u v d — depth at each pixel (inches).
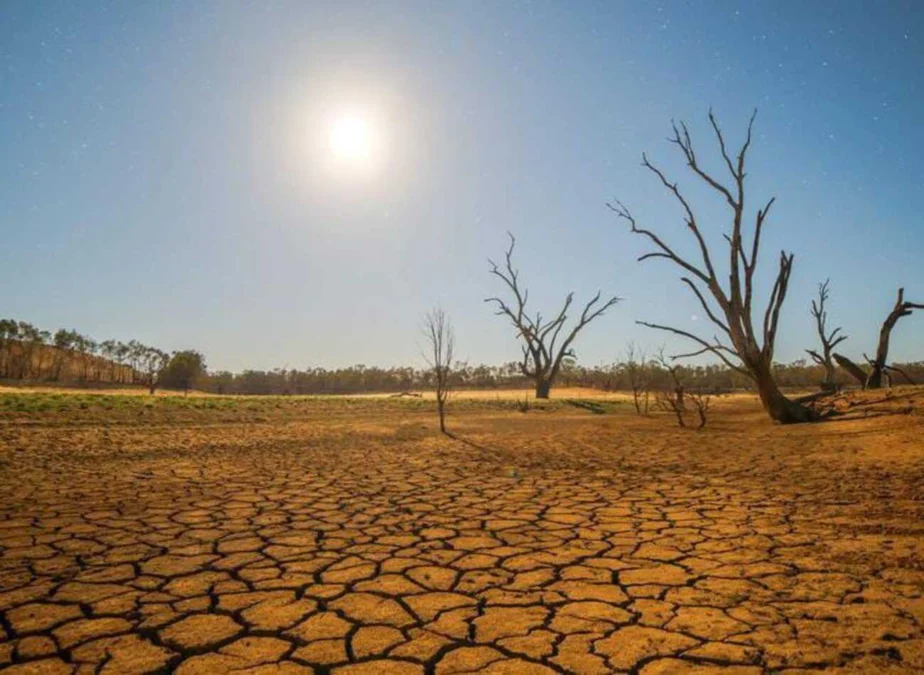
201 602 152.6
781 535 220.8
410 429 756.0
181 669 115.0
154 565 184.9
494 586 165.8
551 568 182.9
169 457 460.4
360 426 776.3
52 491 313.7
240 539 218.2
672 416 1041.5
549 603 152.0
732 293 751.1
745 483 343.0
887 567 179.3
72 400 776.9
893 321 996.6
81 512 263.1
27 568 181.3
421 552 201.3
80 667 115.9
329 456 487.8
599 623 138.3
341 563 188.1
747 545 207.6
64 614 144.1
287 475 380.8
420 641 128.4
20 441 499.5
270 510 271.3
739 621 138.6
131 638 130.0
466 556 196.4
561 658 119.6
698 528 234.5
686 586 164.7
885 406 699.4
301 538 220.2
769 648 123.3
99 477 361.1
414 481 359.9
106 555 196.1
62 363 3046.3
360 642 128.0
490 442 610.9
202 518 253.4
